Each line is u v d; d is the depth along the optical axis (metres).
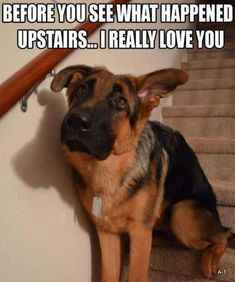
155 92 1.37
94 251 1.62
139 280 1.44
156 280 1.60
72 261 1.44
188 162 1.69
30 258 1.20
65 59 1.38
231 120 2.44
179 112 2.61
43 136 1.26
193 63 3.17
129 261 1.52
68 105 1.35
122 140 1.29
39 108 1.23
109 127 1.20
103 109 1.19
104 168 1.34
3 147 1.07
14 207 1.12
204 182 1.70
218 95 2.79
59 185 1.35
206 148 2.20
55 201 1.33
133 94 1.32
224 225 1.73
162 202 1.58
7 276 1.10
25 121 1.16
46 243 1.28
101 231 1.51
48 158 1.29
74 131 1.11
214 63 3.09
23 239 1.16
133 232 1.44
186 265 1.52
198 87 2.87
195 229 1.51
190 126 2.57
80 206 1.50
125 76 1.34
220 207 1.75
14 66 1.10
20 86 1.03
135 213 1.40
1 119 1.05
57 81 1.21
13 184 1.11
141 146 1.43
